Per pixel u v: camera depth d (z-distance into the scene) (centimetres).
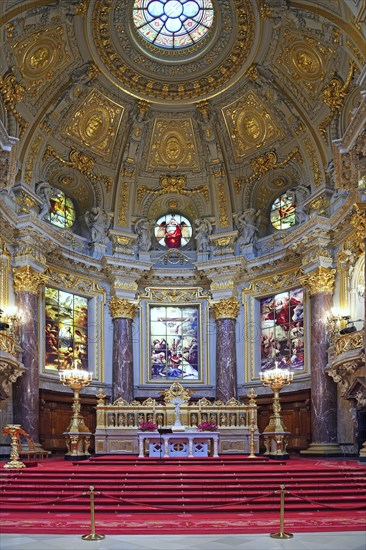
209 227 2509
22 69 1984
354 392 1809
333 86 2002
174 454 1636
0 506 1071
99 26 2070
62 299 2258
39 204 2192
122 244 2439
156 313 2483
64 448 2136
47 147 2270
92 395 2255
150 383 2397
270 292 2341
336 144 1652
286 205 2423
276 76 2175
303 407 2133
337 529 896
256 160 2420
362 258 1900
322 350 2008
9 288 1964
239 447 1745
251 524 937
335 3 1661
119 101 2334
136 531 888
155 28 2195
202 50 2214
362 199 1716
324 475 1243
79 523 950
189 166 2525
